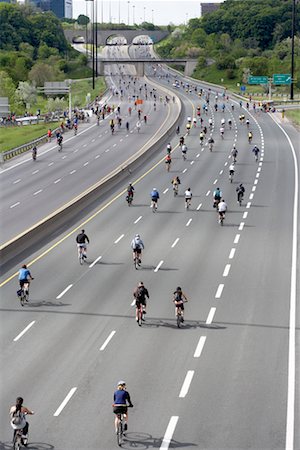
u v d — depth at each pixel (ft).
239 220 450.30
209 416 197.98
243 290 314.76
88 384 219.00
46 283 326.03
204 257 367.86
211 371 229.04
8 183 588.91
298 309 290.35
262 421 195.00
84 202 492.95
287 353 244.83
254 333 263.70
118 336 260.21
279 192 533.96
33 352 246.06
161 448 180.65
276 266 351.46
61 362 236.84
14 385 219.20
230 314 284.20
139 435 187.52
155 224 442.50
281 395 211.41
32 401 207.92
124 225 440.86
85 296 306.96
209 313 285.23
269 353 244.83
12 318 280.72
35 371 229.86
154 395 211.00
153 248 385.91
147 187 561.02
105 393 212.43
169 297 304.71
